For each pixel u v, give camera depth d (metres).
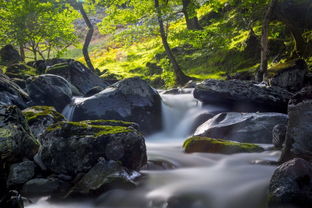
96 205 6.23
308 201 5.24
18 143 6.96
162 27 23.28
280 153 8.16
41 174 7.17
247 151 8.41
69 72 17.38
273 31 22.44
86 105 12.73
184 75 23.52
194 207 5.93
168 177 7.09
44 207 6.27
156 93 13.85
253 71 20.72
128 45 24.19
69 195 6.41
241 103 13.01
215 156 8.43
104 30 24.73
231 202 5.97
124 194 6.30
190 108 14.13
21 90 12.72
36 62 19.55
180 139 12.63
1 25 24.45
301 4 19.14
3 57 22.80
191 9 21.89
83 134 7.31
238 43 24.62
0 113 7.16
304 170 5.41
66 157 7.07
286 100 12.54
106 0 24.62
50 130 7.39
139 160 7.43
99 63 34.88
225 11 29.86
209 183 6.67
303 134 6.97
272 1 16.41
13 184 6.65
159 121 13.47
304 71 14.00
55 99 13.38
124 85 13.23
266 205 5.67
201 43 20.56
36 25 24.95
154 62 29.11
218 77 22.98
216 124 10.83
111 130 7.43
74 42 27.44
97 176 6.56
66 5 26.44
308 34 19.50
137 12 23.47
